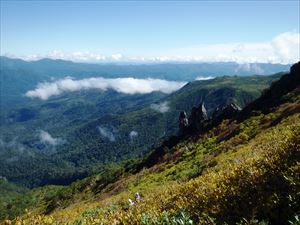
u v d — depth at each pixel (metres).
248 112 61.84
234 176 8.73
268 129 33.78
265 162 8.80
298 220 6.11
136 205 9.95
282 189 7.45
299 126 10.73
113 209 10.75
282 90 61.78
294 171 7.59
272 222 6.94
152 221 7.32
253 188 7.85
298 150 8.52
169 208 8.55
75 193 83.62
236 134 43.69
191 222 6.95
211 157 35.38
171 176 33.34
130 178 52.38
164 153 65.44
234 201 7.58
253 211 6.89
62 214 13.46
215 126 66.38
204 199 8.11
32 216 8.30
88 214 10.98
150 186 30.05
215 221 7.15
